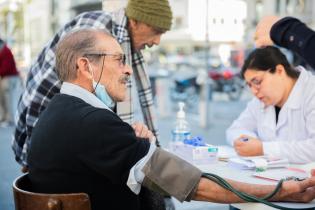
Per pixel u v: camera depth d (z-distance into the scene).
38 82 2.16
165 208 1.83
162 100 9.48
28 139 2.20
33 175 1.48
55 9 24.67
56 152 1.40
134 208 1.51
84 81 1.55
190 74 12.41
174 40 19.36
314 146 2.11
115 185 1.45
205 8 5.88
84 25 2.22
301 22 2.00
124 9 2.30
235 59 15.44
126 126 1.41
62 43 1.57
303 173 1.86
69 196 1.35
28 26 28.11
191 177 1.42
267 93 2.27
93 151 1.36
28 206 1.40
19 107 2.28
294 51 1.98
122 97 1.62
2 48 7.84
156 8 2.21
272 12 18.41
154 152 1.43
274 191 1.46
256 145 2.19
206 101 8.26
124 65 1.62
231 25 5.02
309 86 2.28
